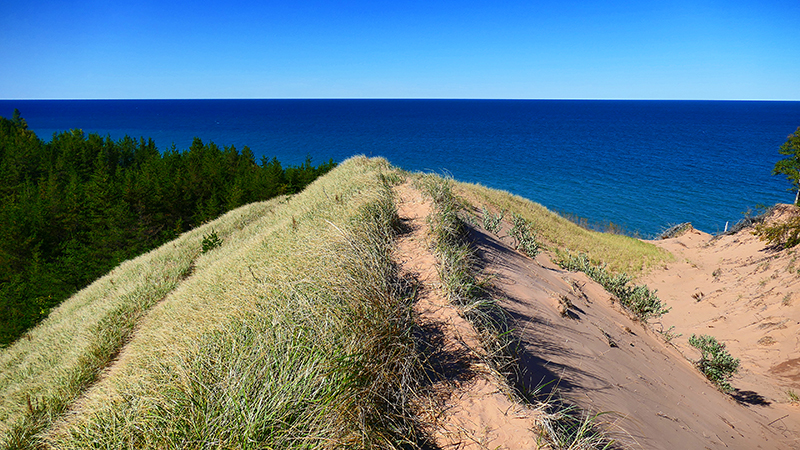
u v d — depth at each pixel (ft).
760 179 223.10
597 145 384.06
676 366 24.63
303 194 55.21
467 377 10.80
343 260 15.85
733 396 26.96
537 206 86.94
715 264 67.05
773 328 37.88
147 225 97.55
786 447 19.67
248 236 48.80
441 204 28.17
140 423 10.07
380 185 32.71
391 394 9.83
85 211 100.48
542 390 11.78
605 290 33.60
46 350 37.14
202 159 139.95
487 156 305.12
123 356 26.00
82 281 76.54
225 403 9.36
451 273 16.38
